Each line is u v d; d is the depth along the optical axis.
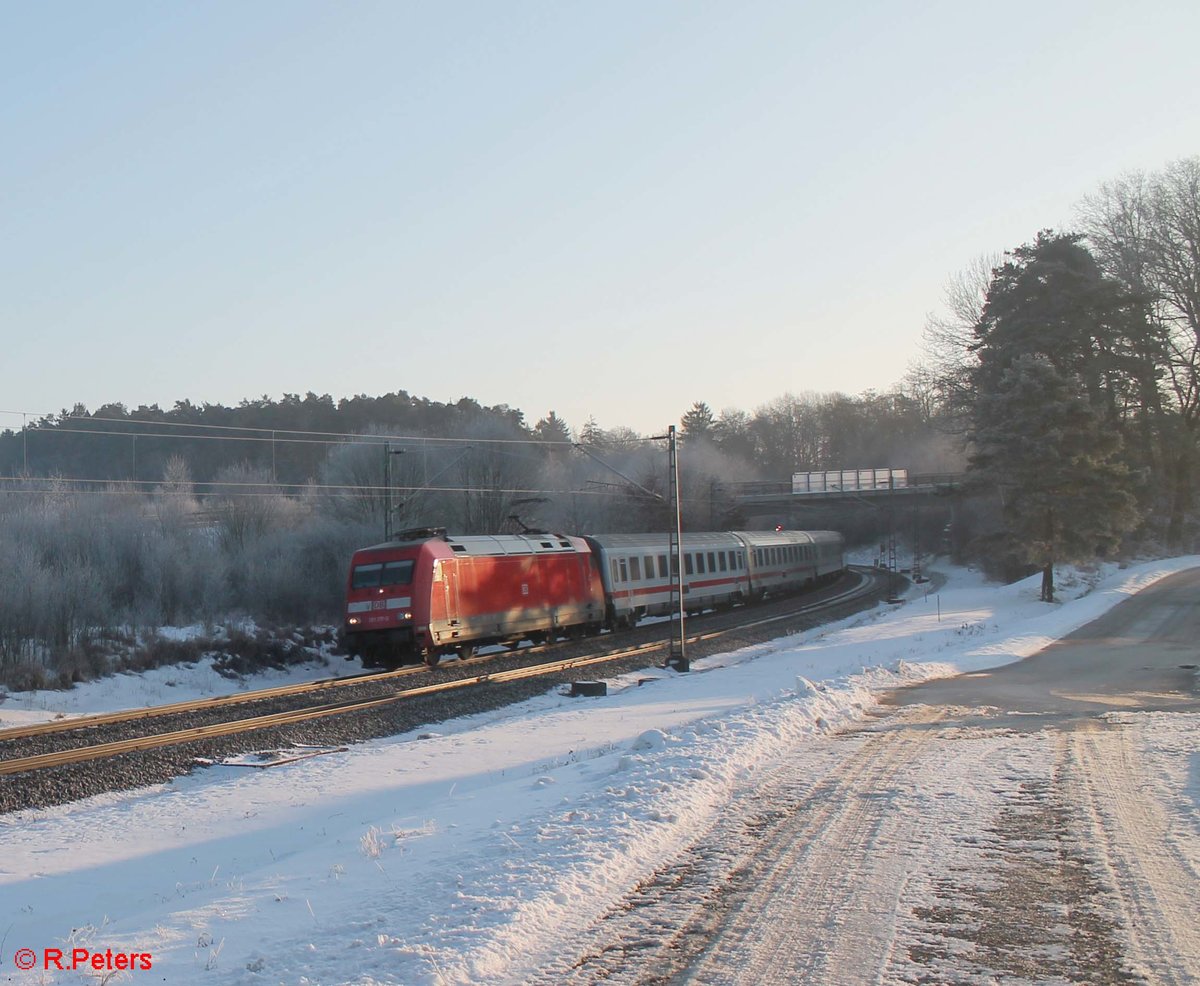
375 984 6.23
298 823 13.75
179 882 11.22
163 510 50.16
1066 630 38.88
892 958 6.75
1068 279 58.81
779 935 7.23
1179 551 69.94
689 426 140.38
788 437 148.50
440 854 9.50
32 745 19.86
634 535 44.84
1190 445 67.31
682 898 8.12
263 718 22.72
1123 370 61.03
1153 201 66.31
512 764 16.69
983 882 8.40
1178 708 19.81
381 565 32.00
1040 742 15.52
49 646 32.81
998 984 6.30
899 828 10.20
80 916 10.03
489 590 34.06
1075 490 50.50
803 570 66.12
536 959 6.84
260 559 46.16
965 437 63.19
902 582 70.62
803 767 13.67
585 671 30.84
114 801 16.25
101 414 108.69
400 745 19.53
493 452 68.50
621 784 12.14
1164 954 6.77
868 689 22.88
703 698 24.17
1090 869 8.73
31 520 42.59
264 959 6.80
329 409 118.62
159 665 33.00
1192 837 9.70
